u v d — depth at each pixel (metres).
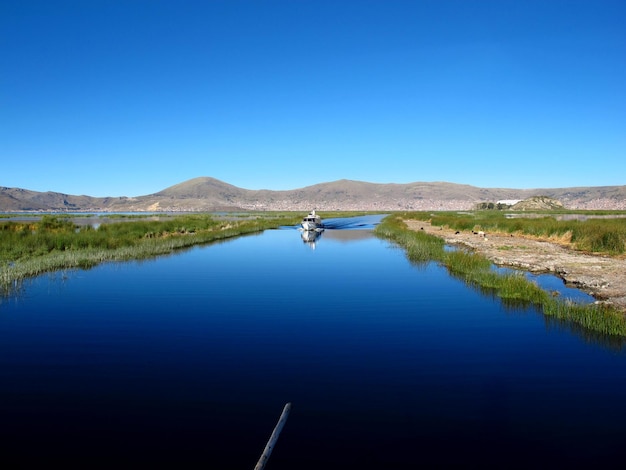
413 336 12.30
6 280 19.31
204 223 57.75
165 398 8.39
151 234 42.06
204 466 6.25
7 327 13.14
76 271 22.97
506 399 8.34
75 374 9.60
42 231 35.47
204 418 7.62
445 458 6.45
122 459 6.43
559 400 8.33
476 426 7.34
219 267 24.42
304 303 16.17
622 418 7.62
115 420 7.57
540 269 22.41
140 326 13.27
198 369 9.86
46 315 14.48
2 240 29.06
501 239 37.66
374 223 80.75
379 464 6.29
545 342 11.73
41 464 6.30
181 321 13.75
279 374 9.58
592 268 21.72
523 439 6.95
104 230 40.75
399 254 30.73
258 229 59.50
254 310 15.23
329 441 6.87
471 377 9.40
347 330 12.82
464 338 12.05
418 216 89.12
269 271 23.17
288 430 7.21
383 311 15.02
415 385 9.00
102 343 11.72
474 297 17.03
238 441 6.89
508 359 10.45
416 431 7.20
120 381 9.22
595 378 9.35
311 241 41.53
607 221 46.47
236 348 11.30
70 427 7.34
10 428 7.31
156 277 21.31
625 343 11.61
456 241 36.62
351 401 8.25
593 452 6.62
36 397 8.47
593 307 13.84
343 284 19.58
